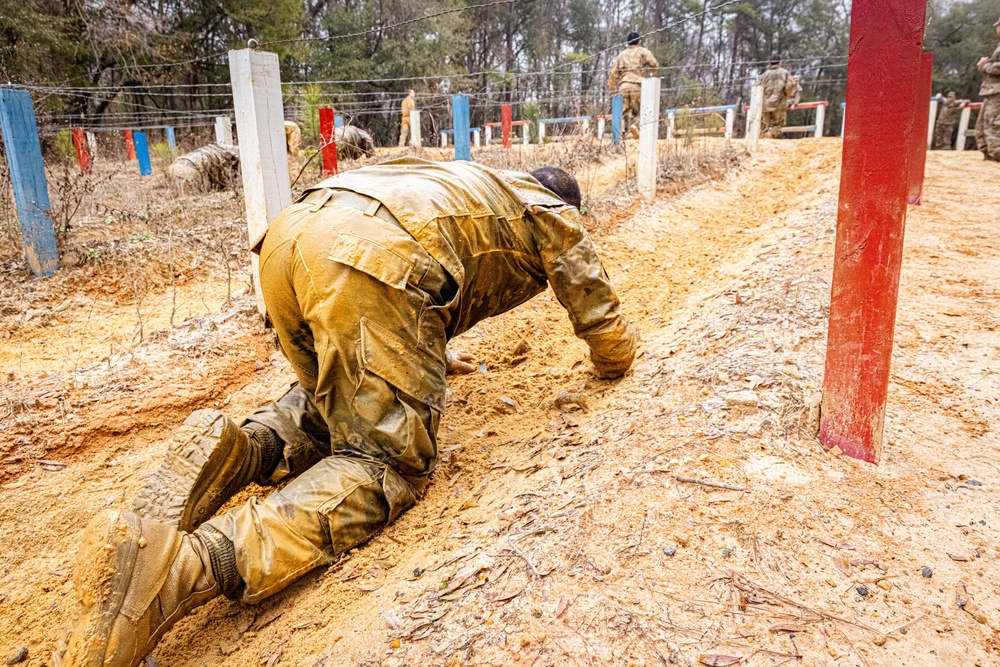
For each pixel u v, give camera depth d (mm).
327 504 2535
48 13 20625
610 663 1822
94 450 3732
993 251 5625
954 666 1740
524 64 46875
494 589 2195
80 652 1908
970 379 3348
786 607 1956
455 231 2893
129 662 1984
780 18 45656
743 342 3840
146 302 6059
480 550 2449
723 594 2016
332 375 2656
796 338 3764
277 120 4699
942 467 2619
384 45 32125
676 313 5188
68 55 21672
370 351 2615
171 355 4562
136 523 2066
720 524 2307
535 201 3266
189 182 10766
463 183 3043
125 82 25281
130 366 4398
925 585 2012
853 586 2021
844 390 2668
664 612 1968
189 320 5152
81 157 11758
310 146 12922
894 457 2684
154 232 7645
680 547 2227
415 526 2795
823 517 2318
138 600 2004
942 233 6332
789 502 2391
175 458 2566
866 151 2430
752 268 5703
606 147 13922
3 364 4645
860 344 2592
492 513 2742
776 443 2764
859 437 2658
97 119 21719
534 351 4930
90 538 1981
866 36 2340
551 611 2033
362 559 2598
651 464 2695
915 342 3846
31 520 3250
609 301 3508
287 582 2412
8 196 7098
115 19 22531
